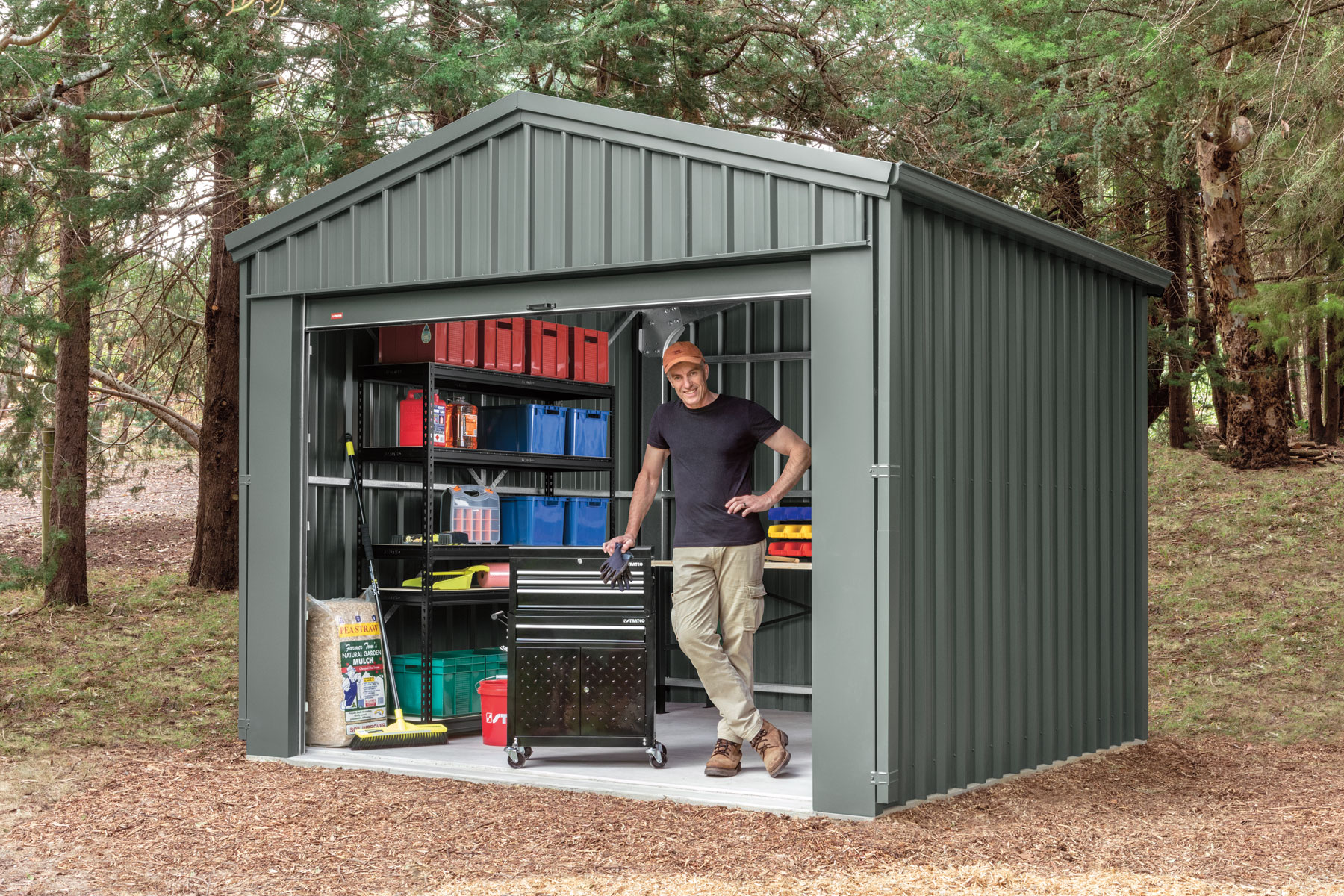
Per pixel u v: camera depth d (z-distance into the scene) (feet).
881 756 14.51
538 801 15.88
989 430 16.88
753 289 15.76
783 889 11.99
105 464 41.57
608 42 33.14
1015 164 36.47
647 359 26.03
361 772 17.94
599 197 16.60
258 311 19.63
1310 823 15.48
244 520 19.57
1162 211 43.47
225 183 30.22
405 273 18.20
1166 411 60.08
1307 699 24.70
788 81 37.76
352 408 21.22
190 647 29.25
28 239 28.37
